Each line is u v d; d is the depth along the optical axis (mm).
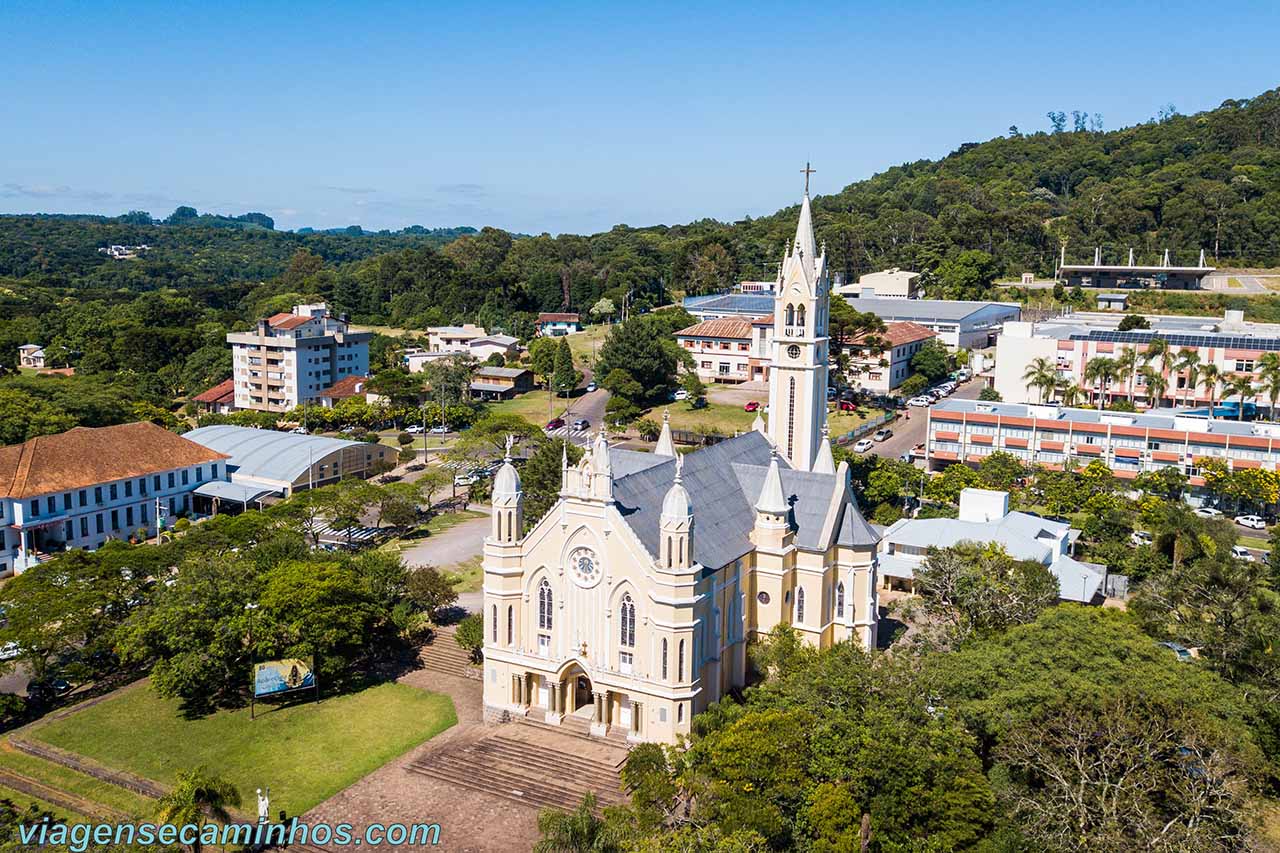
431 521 149000
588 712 87500
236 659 92250
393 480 171750
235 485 155250
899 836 64062
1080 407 192125
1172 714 67250
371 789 78000
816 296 110938
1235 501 150000
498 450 165625
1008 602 93250
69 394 191375
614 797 75812
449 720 88812
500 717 87812
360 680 96812
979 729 72562
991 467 151625
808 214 110000
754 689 79375
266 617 91438
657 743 77250
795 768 65625
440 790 77875
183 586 93188
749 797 64688
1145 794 64938
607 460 81438
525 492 137625
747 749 66188
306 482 157625
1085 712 68625
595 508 81750
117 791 77750
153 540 142000
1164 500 141500
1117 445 158375
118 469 142000
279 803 75938
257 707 91250
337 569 96938
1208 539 119750
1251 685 79500
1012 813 64938
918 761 64812
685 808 70312
